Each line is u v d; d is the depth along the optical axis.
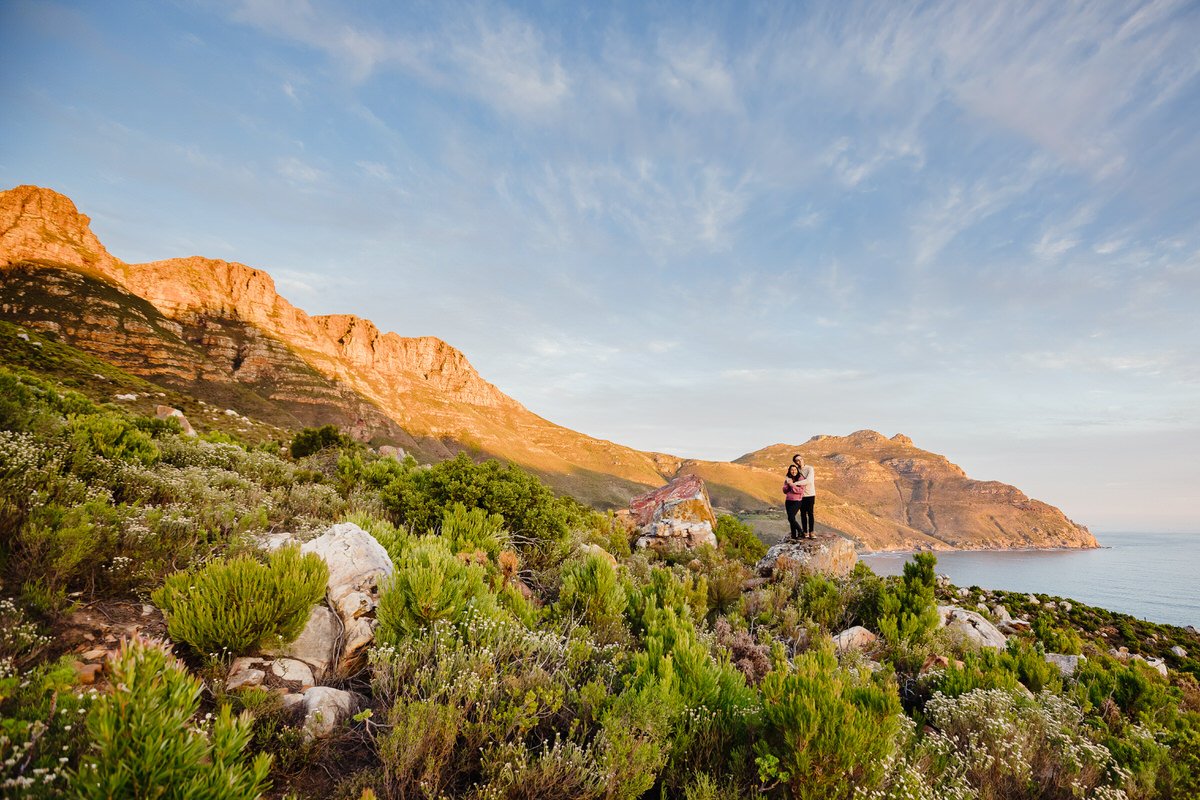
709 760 3.82
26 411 7.29
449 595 4.75
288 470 11.91
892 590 9.28
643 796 3.54
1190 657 13.06
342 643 4.44
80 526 4.17
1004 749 4.39
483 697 3.71
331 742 3.29
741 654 6.72
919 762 4.02
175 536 5.41
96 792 1.84
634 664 4.74
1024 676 7.13
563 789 3.11
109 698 2.07
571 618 5.86
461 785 3.18
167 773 1.96
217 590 3.79
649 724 3.57
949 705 5.23
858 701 4.08
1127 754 4.67
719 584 9.80
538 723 3.70
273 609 3.85
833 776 3.42
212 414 44.28
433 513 9.03
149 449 8.26
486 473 9.84
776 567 11.78
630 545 15.83
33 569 3.94
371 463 13.59
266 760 2.26
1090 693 6.65
